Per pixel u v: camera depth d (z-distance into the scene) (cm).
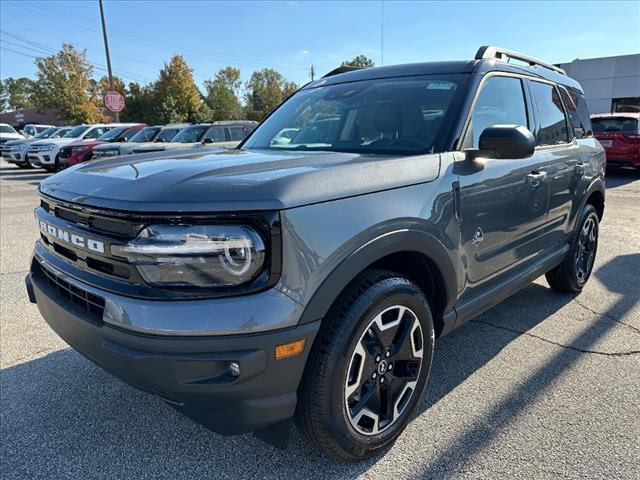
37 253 245
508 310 408
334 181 195
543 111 360
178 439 243
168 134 1272
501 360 322
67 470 222
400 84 307
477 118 279
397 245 211
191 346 170
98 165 243
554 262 377
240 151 286
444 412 264
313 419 199
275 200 175
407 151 264
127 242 176
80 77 4322
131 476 218
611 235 666
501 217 285
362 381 211
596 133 1289
